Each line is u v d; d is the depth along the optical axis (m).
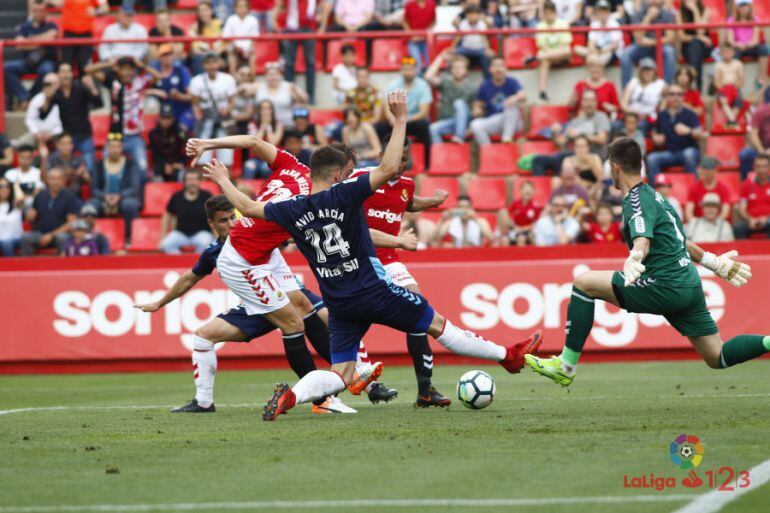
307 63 66.69
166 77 62.69
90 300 50.84
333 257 25.30
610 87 61.47
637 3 67.44
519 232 55.94
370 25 68.69
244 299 29.77
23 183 60.62
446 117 63.41
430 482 18.09
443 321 26.66
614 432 23.52
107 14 75.75
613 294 26.11
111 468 20.02
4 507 16.78
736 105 61.97
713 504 15.98
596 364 48.69
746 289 48.66
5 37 79.62
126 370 50.81
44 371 50.97
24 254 58.00
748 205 55.72
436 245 56.53
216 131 61.91
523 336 49.28
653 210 25.06
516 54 66.56
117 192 61.03
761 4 71.06
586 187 58.22
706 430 23.45
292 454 21.44
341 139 61.53
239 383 43.41
